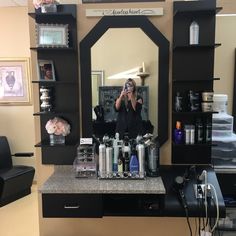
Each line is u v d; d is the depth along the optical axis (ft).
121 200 5.93
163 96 6.81
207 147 6.87
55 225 7.32
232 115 9.15
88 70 6.79
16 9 12.03
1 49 12.32
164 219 7.14
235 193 7.47
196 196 5.68
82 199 5.63
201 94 6.58
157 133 6.93
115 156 6.23
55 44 6.48
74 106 6.93
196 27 6.39
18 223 9.19
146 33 6.64
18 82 12.42
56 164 7.03
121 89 6.88
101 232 7.31
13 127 12.77
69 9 6.57
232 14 8.04
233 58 8.93
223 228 7.70
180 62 6.66
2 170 10.91
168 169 6.78
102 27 6.64
